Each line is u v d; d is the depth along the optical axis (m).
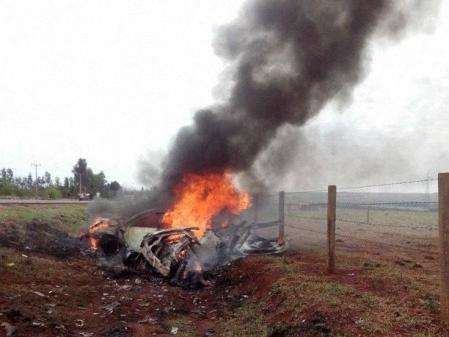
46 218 19.83
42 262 11.27
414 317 5.88
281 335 6.39
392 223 21.78
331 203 8.86
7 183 48.16
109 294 9.57
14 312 7.07
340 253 11.70
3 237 13.04
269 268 9.49
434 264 9.83
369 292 7.18
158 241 11.82
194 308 8.84
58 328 6.91
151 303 9.03
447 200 5.61
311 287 7.56
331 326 5.92
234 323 7.45
